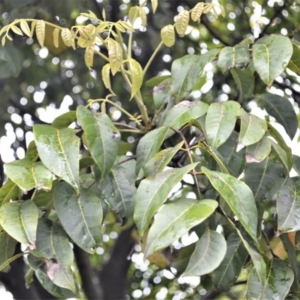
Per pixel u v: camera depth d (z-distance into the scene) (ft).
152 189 2.93
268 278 3.28
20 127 7.07
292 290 3.73
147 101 5.22
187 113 3.57
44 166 3.20
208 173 2.99
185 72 3.95
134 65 3.52
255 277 3.24
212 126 3.33
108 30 3.67
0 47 5.48
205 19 6.54
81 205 3.36
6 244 3.38
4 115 6.91
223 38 6.57
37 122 7.05
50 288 3.80
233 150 3.77
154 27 6.63
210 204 2.81
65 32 3.50
